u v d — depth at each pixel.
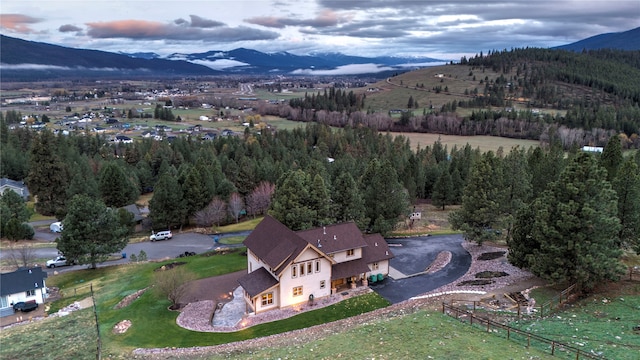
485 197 50.81
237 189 88.00
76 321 39.41
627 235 38.25
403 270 48.81
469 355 23.78
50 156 87.31
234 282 47.72
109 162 97.44
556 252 33.03
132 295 44.25
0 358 32.19
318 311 39.62
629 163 40.84
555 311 31.47
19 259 58.62
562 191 33.75
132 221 72.69
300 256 40.78
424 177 97.38
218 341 34.28
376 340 27.81
